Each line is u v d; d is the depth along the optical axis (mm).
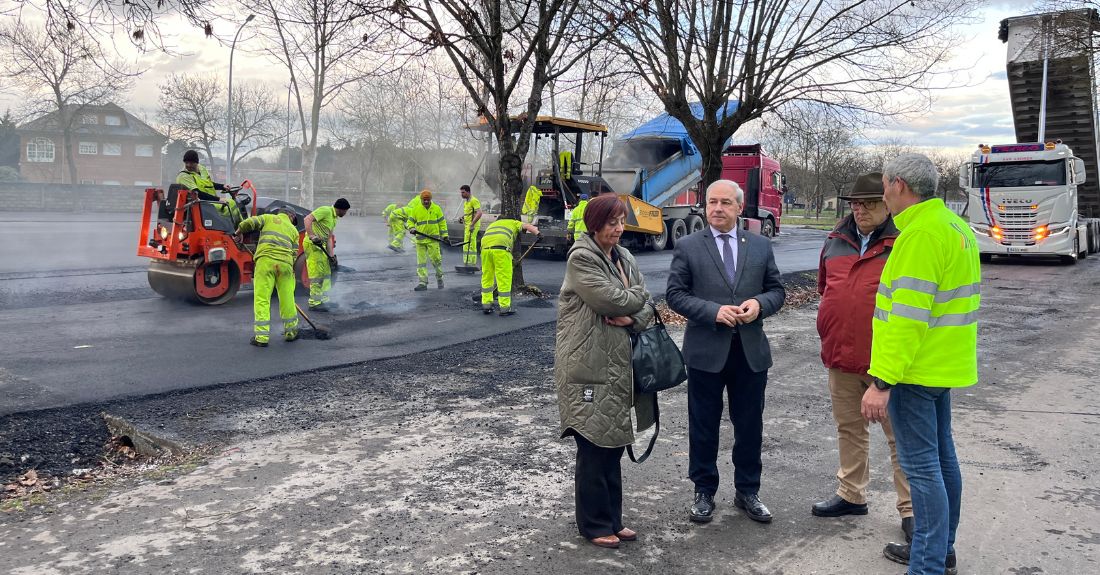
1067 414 6152
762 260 4121
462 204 20641
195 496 4328
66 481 4738
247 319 10164
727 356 4027
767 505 4328
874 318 3393
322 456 5035
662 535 3920
